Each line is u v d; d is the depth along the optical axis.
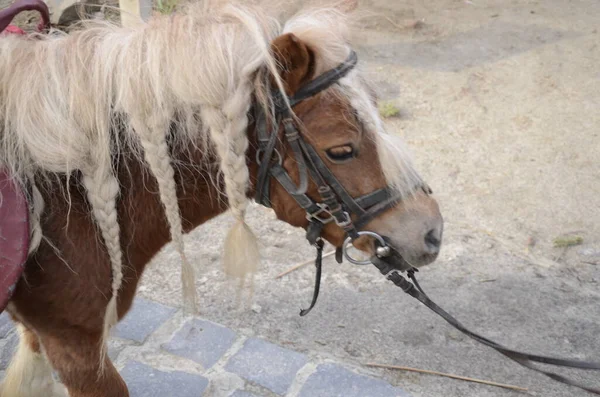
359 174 1.83
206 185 1.94
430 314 3.26
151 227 2.01
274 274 3.50
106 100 1.75
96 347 2.09
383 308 3.29
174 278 3.47
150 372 2.88
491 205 4.04
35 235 1.73
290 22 1.80
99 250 1.91
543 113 4.84
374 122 1.79
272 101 1.73
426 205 1.94
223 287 3.39
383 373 2.91
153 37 1.74
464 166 4.37
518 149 4.50
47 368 2.65
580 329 3.18
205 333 3.09
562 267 3.59
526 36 5.80
